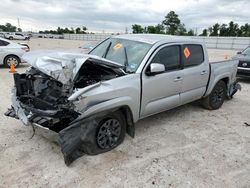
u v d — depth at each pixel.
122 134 4.15
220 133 4.89
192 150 4.14
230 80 6.61
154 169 3.54
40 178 3.25
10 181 3.17
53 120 3.56
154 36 5.14
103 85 3.66
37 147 4.01
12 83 8.45
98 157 3.78
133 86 4.00
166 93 4.69
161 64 4.25
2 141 4.16
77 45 38.38
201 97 5.88
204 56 5.59
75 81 3.77
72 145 3.42
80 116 3.49
